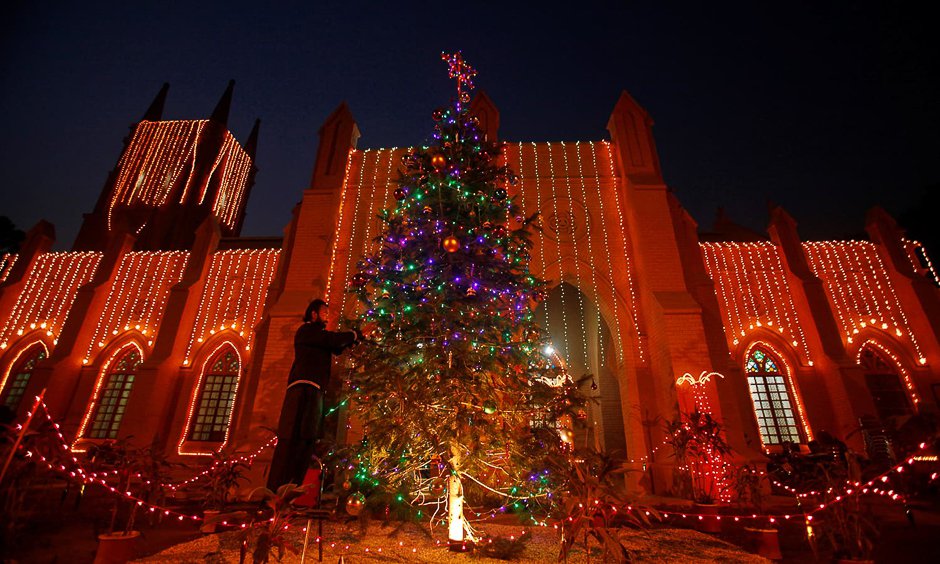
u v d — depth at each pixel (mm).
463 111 8609
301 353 6918
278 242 19062
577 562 5480
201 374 16625
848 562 4926
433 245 7176
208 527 7035
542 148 16766
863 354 16281
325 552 5766
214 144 35781
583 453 5793
